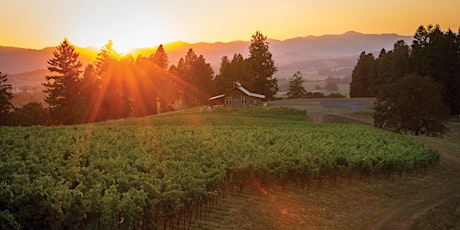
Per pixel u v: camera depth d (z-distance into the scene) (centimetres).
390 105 6825
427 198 2834
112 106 8619
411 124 6606
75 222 1594
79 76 8919
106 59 9781
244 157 2934
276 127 5456
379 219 2302
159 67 10875
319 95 15975
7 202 1494
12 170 2166
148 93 9475
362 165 3070
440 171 3884
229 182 2534
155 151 3116
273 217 2148
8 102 7656
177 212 1908
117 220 1656
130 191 1798
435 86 6625
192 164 2550
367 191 2864
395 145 4034
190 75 11600
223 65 11412
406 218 2336
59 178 2059
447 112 6756
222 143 3550
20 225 1440
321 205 2442
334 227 2111
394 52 10269
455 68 7900
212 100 9556
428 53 7988
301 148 3450
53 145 3198
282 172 2639
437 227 2206
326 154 3117
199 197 2005
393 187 3050
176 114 7606
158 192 1812
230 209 2212
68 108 8231
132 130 4638
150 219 1789
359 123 7769
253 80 11506
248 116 7206
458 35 8450
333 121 7875
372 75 11588
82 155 2786
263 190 2638
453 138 6712
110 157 2603
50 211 1503
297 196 2572
